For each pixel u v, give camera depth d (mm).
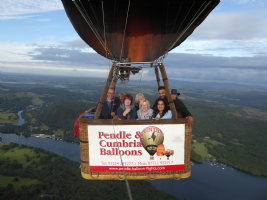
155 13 3672
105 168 4059
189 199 103750
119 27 3826
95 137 3998
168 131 4047
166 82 4262
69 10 3758
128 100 4617
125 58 4414
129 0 3387
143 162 4062
